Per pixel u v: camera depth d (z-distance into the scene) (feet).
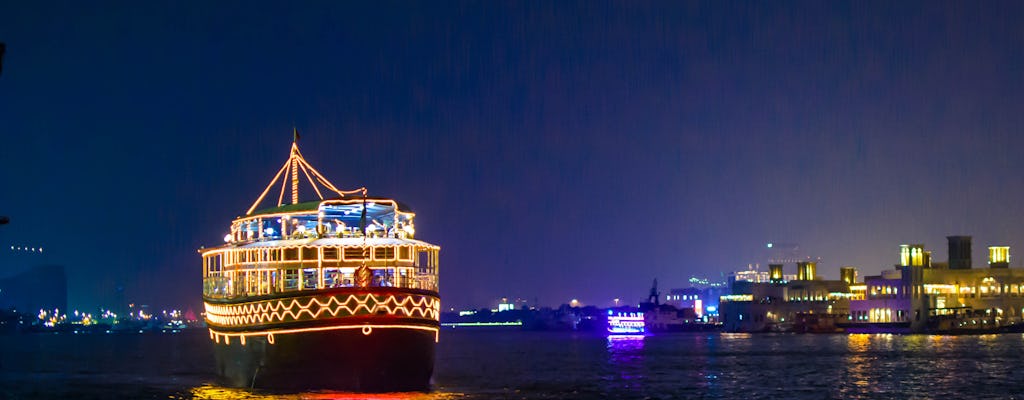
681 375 419.95
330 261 273.75
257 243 280.92
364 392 267.39
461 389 342.85
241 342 287.48
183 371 447.83
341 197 298.15
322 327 262.67
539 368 478.18
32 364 535.19
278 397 269.23
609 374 428.15
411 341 268.41
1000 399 315.99
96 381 382.42
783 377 403.95
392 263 276.41
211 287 317.42
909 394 330.95
